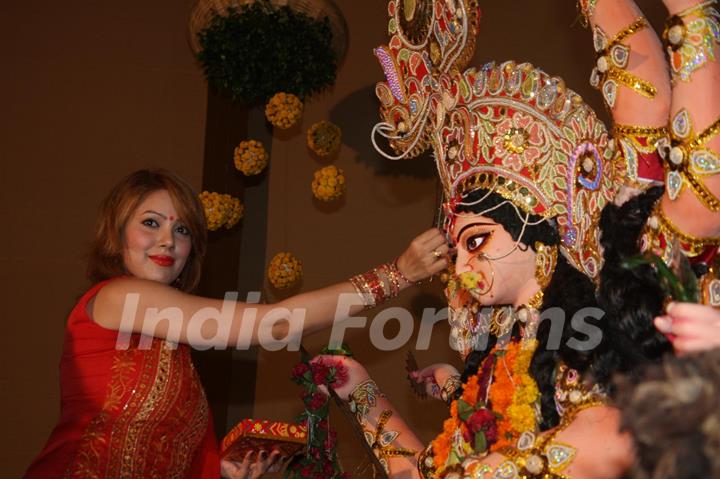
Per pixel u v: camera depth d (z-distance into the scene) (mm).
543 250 2184
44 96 5418
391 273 2652
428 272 2621
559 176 2197
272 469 3092
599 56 2012
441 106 2459
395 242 5590
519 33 5535
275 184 5590
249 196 5559
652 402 1093
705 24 1736
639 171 1950
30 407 5145
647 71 1949
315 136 3865
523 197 2215
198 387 2787
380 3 5742
